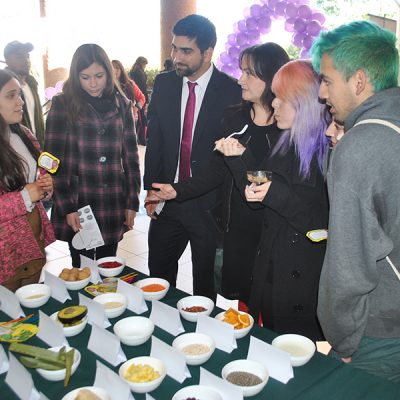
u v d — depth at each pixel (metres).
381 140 1.10
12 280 1.93
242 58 1.89
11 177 1.86
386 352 1.26
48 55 9.77
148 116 2.53
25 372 1.14
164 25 8.27
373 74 1.14
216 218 2.41
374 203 1.14
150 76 10.95
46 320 1.38
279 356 1.20
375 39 1.14
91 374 1.23
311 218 1.62
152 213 2.55
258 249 1.80
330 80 1.21
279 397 1.13
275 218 1.72
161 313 1.46
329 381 1.19
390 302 1.23
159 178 2.54
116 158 2.46
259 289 1.78
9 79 1.86
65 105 2.33
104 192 2.44
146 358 1.25
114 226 2.51
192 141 2.39
